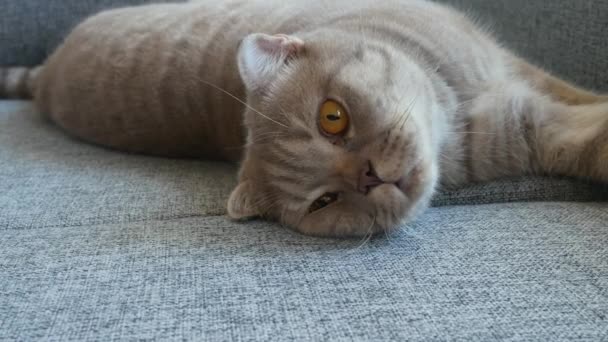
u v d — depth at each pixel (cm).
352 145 27
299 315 21
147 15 46
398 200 27
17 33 54
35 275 24
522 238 25
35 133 46
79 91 44
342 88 27
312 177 28
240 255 25
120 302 22
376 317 20
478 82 34
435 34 34
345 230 27
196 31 41
